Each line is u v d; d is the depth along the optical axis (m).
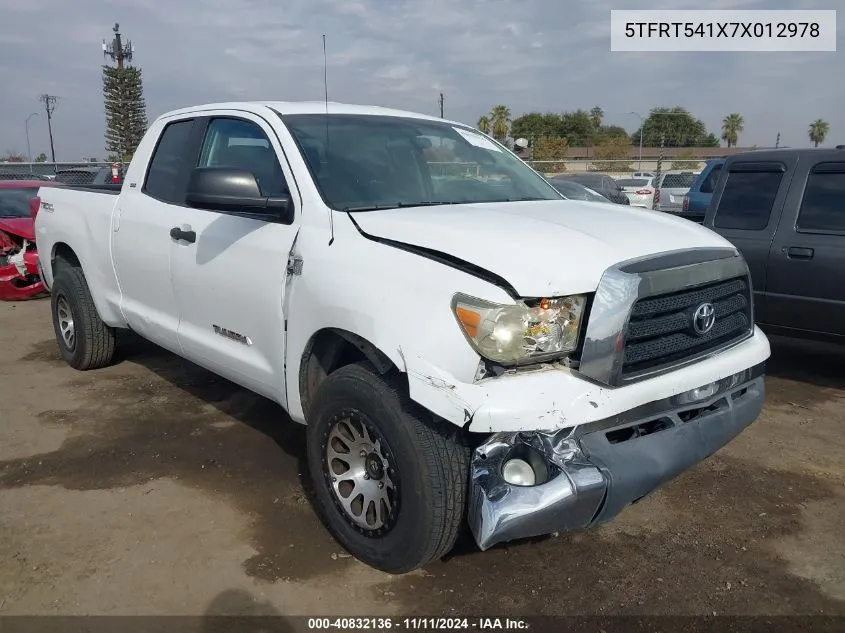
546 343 2.61
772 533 3.47
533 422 2.50
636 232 3.10
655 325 2.79
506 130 74.38
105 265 5.09
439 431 2.72
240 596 2.96
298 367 3.34
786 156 5.72
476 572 3.13
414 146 4.00
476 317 2.57
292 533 3.43
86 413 4.96
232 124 4.09
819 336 5.52
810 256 5.44
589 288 2.65
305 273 3.22
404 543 2.83
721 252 3.16
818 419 4.95
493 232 2.88
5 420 4.83
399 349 2.70
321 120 3.87
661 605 2.92
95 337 5.66
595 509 2.62
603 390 2.62
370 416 2.88
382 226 3.07
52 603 2.90
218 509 3.64
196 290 4.04
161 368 6.00
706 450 2.96
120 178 17.72
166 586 3.02
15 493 3.81
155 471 4.07
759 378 3.40
